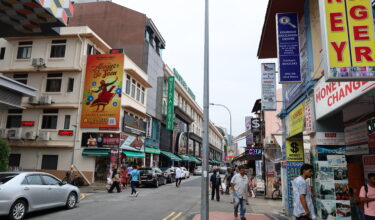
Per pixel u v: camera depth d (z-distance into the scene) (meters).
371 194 5.78
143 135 28.95
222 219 9.30
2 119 24.70
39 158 23.47
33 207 9.02
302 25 9.22
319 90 7.27
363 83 4.94
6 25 11.91
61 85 24.23
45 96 23.47
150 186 22.67
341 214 6.98
